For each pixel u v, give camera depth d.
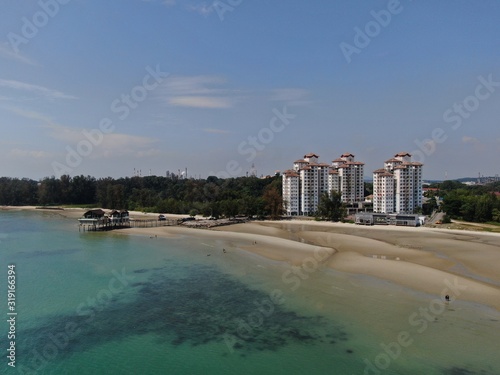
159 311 39.84
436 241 82.75
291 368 28.00
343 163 167.38
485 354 29.20
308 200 156.25
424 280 48.22
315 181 156.25
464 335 32.38
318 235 94.38
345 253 67.44
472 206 125.81
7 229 110.12
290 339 32.69
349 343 31.62
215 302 42.44
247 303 41.91
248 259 64.69
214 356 30.02
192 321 37.09
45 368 28.45
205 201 168.25
